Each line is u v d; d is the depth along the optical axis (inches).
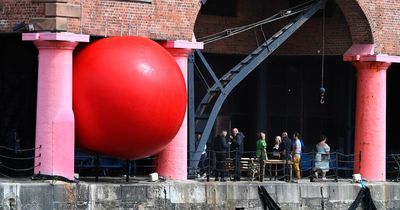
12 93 1630.2
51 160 1469.0
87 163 1599.4
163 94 1461.6
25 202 1418.6
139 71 1453.0
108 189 1464.1
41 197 1425.9
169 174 1560.0
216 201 1537.9
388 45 1704.0
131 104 1449.3
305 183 1612.9
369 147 1702.8
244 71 1633.9
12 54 1630.2
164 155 1560.0
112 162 1620.3
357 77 1726.1
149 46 1480.1
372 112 1704.0
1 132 1624.0
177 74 1481.3
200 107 1625.2
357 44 1705.2
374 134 1704.0
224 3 1764.3
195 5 1565.0
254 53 1643.7
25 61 1631.4
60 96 1470.2
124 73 1450.5
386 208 1669.5
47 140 1470.2
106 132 1462.8
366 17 1684.3
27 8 1480.1
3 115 1626.5
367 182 1675.7
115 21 1517.0
